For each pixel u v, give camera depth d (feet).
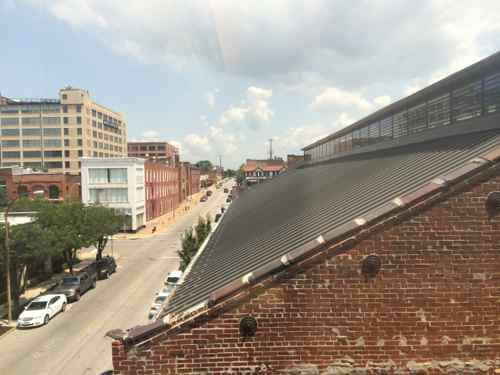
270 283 15.42
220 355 15.28
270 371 15.30
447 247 15.58
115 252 122.83
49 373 44.78
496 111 25.57
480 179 15.69
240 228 39.99
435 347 15.43
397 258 15.53
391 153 39.88
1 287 70.90
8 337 55.36
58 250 72.79
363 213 19.25
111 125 350.84
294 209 33.40
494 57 25.31
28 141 294.87
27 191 181.78
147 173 186.50
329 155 83.82
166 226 181.57
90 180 161.89
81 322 61.57
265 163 299.58
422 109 37.93
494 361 15.40
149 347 15.16
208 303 15.33
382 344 15.39
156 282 86.99
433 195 15.66
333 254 15.51
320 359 15.37
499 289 15.52
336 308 15.44
